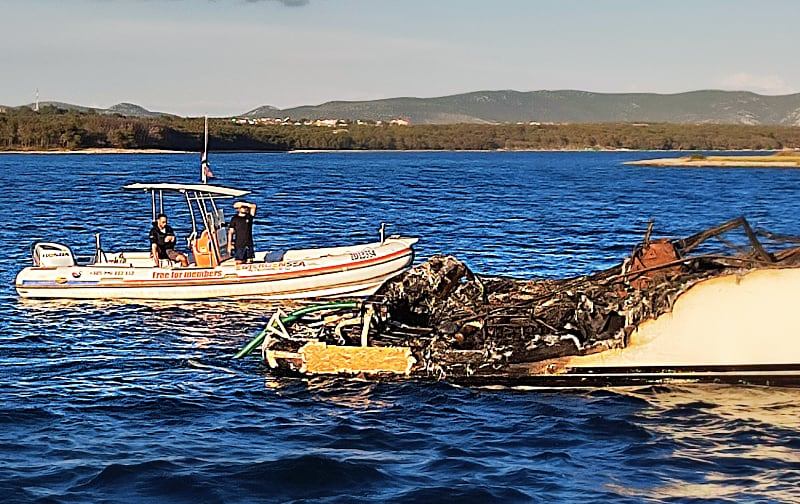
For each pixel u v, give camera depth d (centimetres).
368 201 5422
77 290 2022
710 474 948
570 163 14438
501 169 11506
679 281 1231
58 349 1536
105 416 1142
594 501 875
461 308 1352
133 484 911
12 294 2084
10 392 1247
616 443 1042
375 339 1336
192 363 1423
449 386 1254
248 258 2100
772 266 1189
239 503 870
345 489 905
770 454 1003
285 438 1062
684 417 1120
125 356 1477
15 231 3578
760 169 11912
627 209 4922
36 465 960
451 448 1027
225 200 5344
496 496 887
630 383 1224
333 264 2062
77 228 3738
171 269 2030
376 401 1201
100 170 9538
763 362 1195
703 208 5091
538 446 1035
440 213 4528
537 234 3462
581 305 1252
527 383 1242
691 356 1208
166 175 8512
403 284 1405
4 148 16138
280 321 1364
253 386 1280
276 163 13062
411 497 885
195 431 1086
